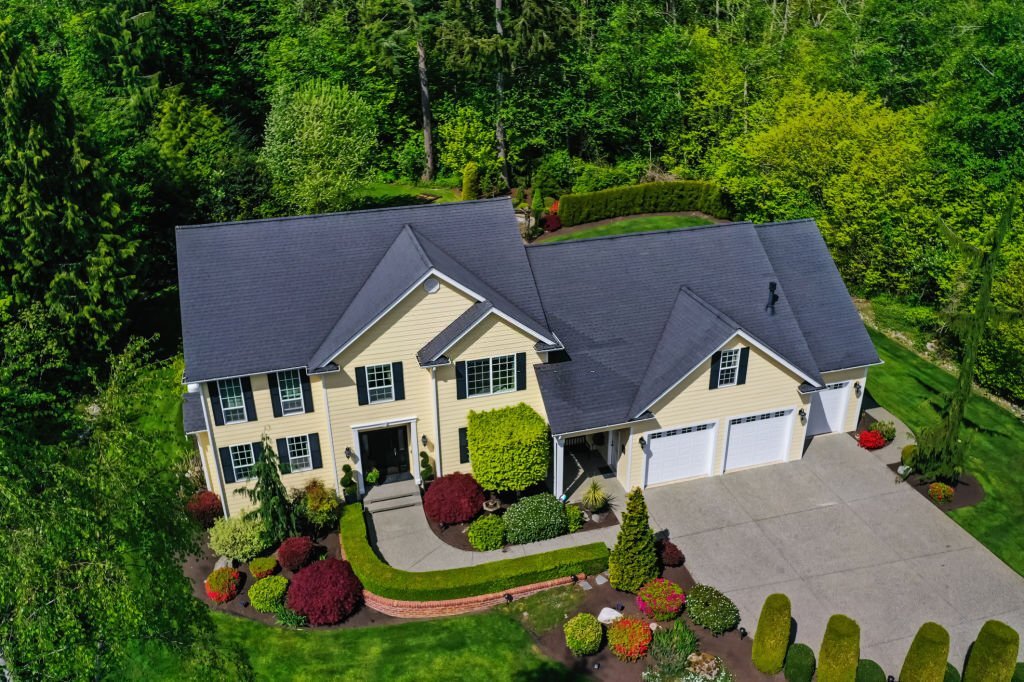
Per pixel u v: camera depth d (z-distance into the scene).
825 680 22.69
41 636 17.36
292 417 29.77
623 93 59.56
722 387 31.52
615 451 33.09
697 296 33.41
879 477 33.09
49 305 36.84
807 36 67.00
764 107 55.38
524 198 58.50
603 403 30.95
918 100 61.72
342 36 65.50
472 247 32.50
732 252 34.94
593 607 26.80
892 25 63.16
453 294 29.44
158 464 20.98
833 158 48.44
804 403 33.03
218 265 30.34
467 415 31.06
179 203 46.44
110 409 21.19
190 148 47.78
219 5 62.25
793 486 32.56
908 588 27.41
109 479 19.16
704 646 25.16
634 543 26.45
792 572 28.11
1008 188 43.47
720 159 57.12
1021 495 32.12
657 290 33.69
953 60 54.00
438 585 26.42
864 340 35.00
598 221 56.59
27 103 35.81
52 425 24.00
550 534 29.38
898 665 24.39
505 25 59.19
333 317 30.34
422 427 31.17
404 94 67.44
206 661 19.88
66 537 17.77
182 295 29.53
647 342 32.53
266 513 28.34
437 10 65.12
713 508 31.28
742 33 68.19
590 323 32.56
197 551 22.47
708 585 27.52
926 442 31.31
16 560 17.11
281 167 49.84
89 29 50.41
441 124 64.00
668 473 32.69
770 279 34.59
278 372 29.00
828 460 34.22
